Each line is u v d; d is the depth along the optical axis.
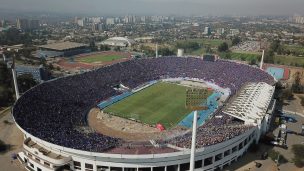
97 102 166.88
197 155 99.31
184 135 117.69
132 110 160.00
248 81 199.50
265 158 114.69
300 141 130.38
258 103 144.00
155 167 96.69
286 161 112.94
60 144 100.81
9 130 136.25
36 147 104.06
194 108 88.44
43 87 158.00
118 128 134.75
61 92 162.12
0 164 107.25
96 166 96.12
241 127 120.12
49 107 140.38
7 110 161.38
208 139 106.44
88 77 191.50
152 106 167.75
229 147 107.81
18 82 187.88
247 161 112.75
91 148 100.00
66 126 125.81
